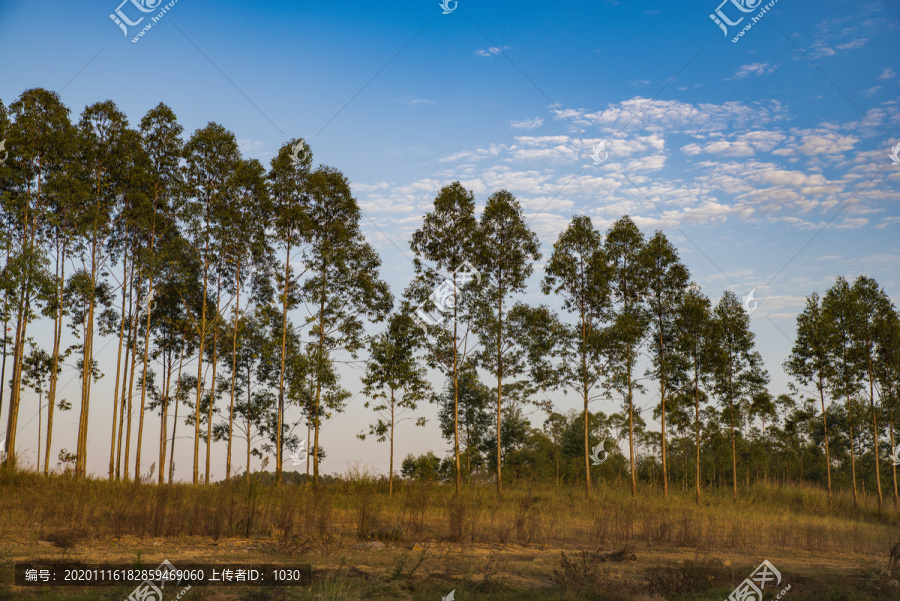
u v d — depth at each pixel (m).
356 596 8.52
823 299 37.97
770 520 25.25
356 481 26.02
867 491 56.12
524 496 27.77
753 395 35.41
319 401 30.05
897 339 35.50
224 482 21.00
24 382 29.19
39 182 27.30
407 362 29.77
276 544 12.65
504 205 30.70
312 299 30.20
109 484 22.73
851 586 11.21
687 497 34.97
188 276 30.89
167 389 34.38
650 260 33.19
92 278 28.97
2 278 24.55
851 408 37.66
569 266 32.28
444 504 22.89
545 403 31.55
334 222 30.53
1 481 21.28
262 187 30.50
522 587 10.05
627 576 11.53
